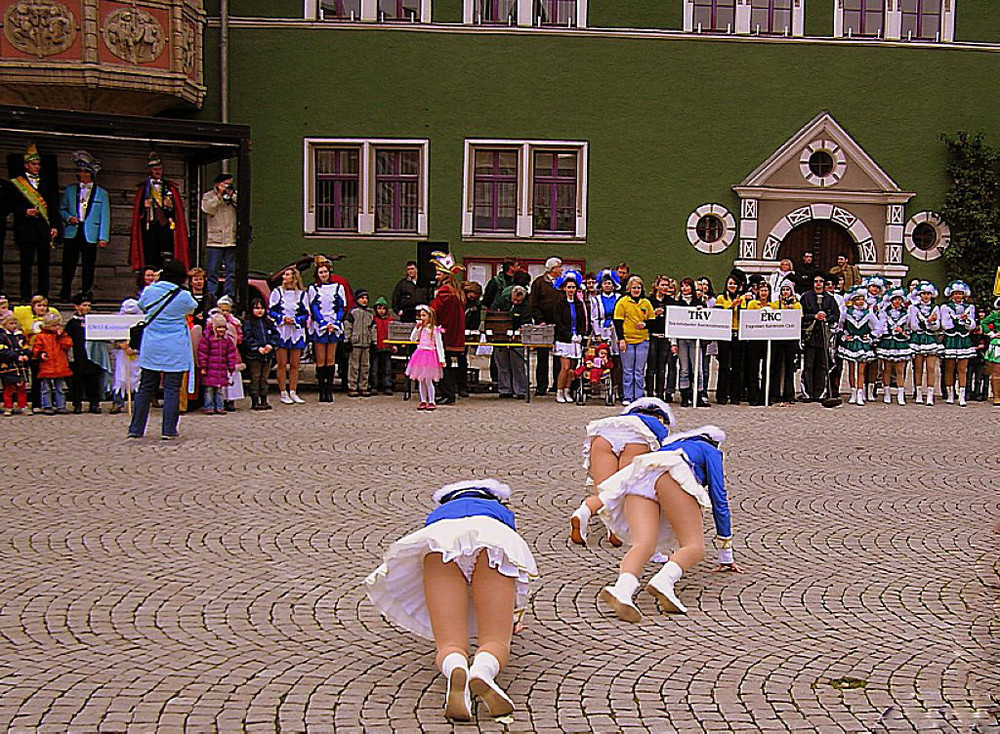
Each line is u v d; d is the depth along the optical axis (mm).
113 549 8242
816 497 10523
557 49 24281
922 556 8508
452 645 5445
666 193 24547
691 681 5922
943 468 12031
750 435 14023
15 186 18906
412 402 16797
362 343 17281
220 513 9383
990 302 24766
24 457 11547
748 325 16766
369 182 24219
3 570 7668
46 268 19156
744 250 24562
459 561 5672
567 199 24656
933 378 17500
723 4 24594
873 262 24938
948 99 24906
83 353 14836
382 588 5754
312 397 17391
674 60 24453
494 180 24562
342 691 5703
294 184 24109
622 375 16797
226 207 18734
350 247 24219
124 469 11062
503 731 5262
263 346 15547
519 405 16656
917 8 24922
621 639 6586
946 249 24922
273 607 7020
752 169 24641
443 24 24062
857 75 24734
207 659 6102
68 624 6617
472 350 19938
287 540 8594
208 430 13594
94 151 21062
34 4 20250
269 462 11594
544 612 7062
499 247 24375
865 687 5844
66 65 20297
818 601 7371
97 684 5707
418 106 24172
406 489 10438
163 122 17688
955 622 6953
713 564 8242
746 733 5266
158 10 20984
